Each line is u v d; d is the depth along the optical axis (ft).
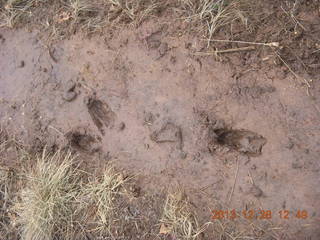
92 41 8.51
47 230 8.30
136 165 8.10
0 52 9.23
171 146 7.88
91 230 8.21
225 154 7.62
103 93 8.32
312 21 7.73
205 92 7.78
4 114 9.04
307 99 7.30
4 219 8.86
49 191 8.33
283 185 7.27
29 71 8.91
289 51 7.57
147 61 8.14
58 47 8.75
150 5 8.31
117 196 8.21
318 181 7.08
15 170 8.90
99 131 8.34
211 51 7.79
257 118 7.48
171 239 7.77
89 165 8.43
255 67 7.62
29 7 9.25
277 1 7.95
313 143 7.16
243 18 7.86
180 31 8.04
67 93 8.52
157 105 8.00
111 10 8.55
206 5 8.00
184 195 7.80
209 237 7.65
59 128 8.59
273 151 7.35
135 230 8.02
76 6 8.70
